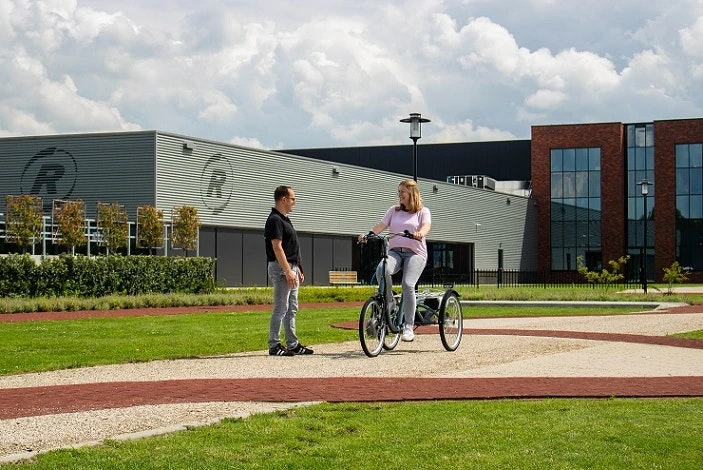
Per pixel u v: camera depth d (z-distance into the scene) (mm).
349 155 75812
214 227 41188
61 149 39125
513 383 8711
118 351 12078
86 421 6871
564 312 22766
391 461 5410
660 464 5328
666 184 64562
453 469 5223
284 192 11562
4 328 16406
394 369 10055
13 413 7250
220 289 35344
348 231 50312
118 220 34156
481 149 73875
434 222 56500
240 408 7383
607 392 8102
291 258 11531
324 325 16906
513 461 5395
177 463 5367
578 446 5762
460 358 11125
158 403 7695
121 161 38188
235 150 41938
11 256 26547
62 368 10461
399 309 11656
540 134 67500
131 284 29938
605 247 65625
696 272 63594
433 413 6957
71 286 27984
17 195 39688
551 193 67312
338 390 8273
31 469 5223
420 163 75125
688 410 7086
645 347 12508
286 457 5531
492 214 62656
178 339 13742
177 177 38750
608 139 65750
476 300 28000
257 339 13734
